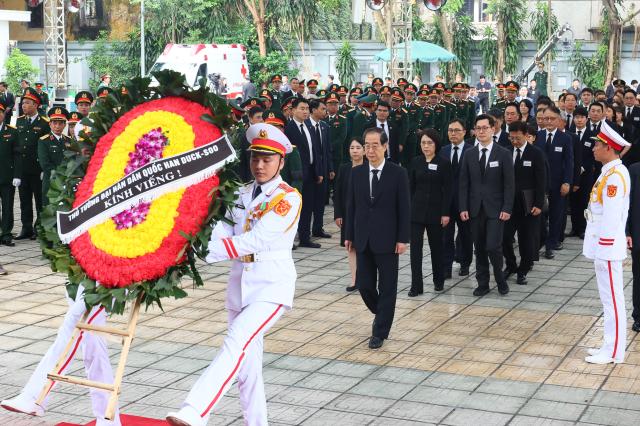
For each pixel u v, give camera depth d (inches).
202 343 345.1
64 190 227.6
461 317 387.5
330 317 386.9
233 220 240.4
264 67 1494.8
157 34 1550.2
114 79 1552.7
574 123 613.6
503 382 302.7
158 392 290.2
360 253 347.3
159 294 215.5
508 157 418.0
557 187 515.8
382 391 293.0
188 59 1139.9
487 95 1390.3
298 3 1519.4
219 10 1535.4
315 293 430.3
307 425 263.0
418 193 422.6
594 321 381.1
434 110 789.2
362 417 269.6
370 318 385.7
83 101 555.5
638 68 1616.6
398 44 1061.1
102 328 220.1
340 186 446.0
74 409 275.4
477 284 452.8
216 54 1145.4
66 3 1606.8
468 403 282.0
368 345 343.9
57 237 223.8
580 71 1601.9
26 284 443.5
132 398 284.2
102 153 225.9
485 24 1769.2
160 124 223.1
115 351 333.7
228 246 229.6
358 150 437.4
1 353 330.6
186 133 221.6
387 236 341.1
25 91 561.0
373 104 693.9
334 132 682.8
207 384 221.8
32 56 1615.4
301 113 543.2
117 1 1646.2
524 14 1621.6
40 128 557.6
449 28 1620.3
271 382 301.1
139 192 218.4
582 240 577.9
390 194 341.4
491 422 265.9
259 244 231.5
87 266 217.9
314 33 1615.4
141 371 311.1
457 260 487.5
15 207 700.0
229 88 1146.0
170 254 215.9
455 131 461.1
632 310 400.8
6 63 1439.5
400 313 394.0
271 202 234.5
